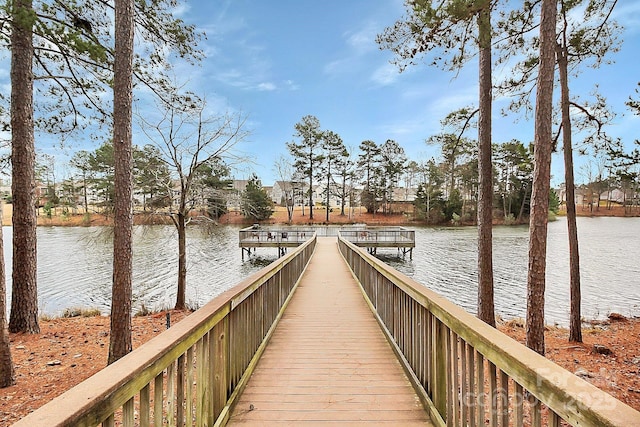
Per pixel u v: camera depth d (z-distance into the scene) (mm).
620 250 21172
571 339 6836
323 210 52375
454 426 2004
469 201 43500
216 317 2135
